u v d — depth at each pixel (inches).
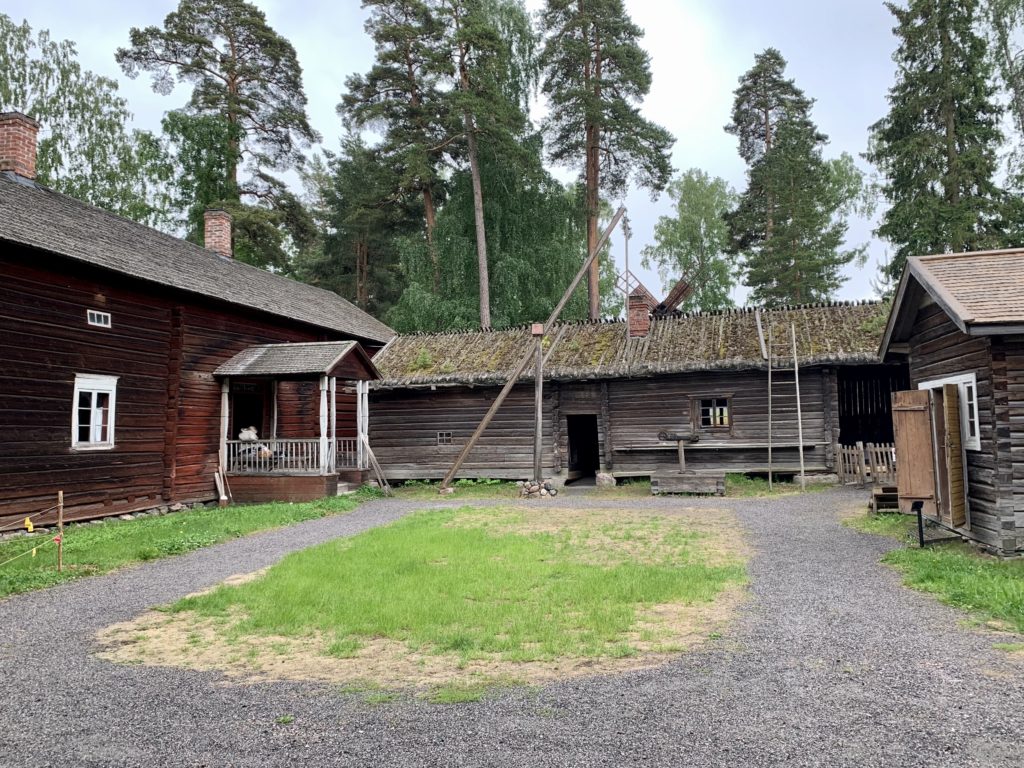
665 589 291.0
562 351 793.6
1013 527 334.0
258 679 207.9
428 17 1175.0
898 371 781.9
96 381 538.3
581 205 1259.8
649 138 1155.3
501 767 146.9
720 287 1768.0
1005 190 954.1
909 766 140.9
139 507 576.7
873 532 412.2
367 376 738.2
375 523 515.2
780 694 180.5
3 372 463.8
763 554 363.3
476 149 1151.0
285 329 782.5
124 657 231.9
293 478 656.4
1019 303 333.7
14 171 619.8
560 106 1161.4
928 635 225.5
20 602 308.0
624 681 193.9
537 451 695.1
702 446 701.9
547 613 263.0
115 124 1289.4
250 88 1288.1
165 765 154.3
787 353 676.1
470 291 1191.6
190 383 638.5
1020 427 336.8
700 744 153.9
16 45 1206.3
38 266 493.4
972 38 957.2
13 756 160.1
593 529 450.3
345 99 1182.3
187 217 1284.4
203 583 338.0
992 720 160.7
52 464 496.7
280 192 1370.6
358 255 1573.6
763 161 1432.1
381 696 189.8
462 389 805.2
